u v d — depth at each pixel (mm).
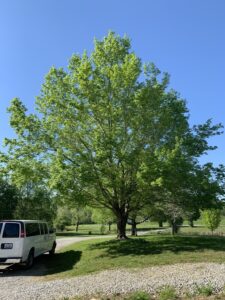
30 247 16922
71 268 14992
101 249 19094
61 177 18172
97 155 18172
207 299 8570
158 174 17594
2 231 16375
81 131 20156
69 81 20828
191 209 20703
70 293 10141
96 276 12430
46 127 20234
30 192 60281
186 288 9547
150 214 31266
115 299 9242
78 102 20406
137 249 17578
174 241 19781
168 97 21984
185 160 18719
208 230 53312
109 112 20000
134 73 20203
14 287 11914
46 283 12117
